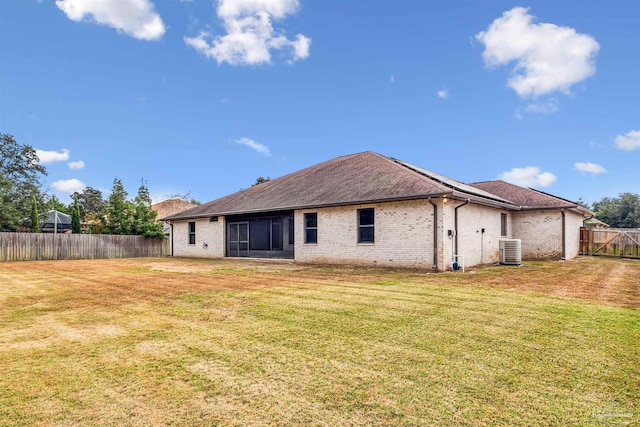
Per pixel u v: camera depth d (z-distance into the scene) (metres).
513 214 19.55
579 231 21.44
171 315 6.29
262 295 8.03
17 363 4.11
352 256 14.38
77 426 2.83
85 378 3.70
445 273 11.60
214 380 3.62
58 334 5.21
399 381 3.57
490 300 7.24
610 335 4.98
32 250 21.47
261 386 3.48
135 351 4.46
